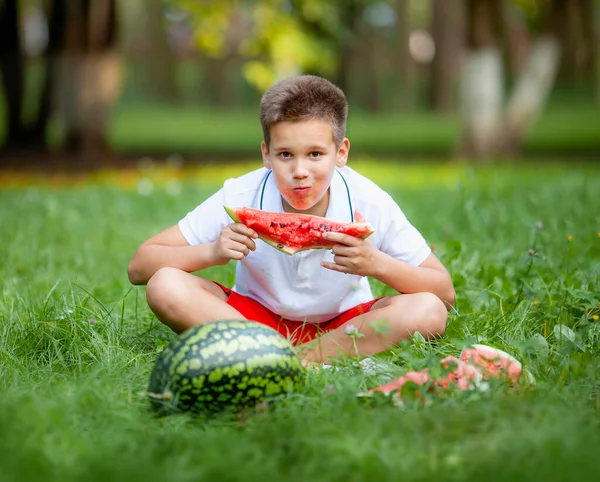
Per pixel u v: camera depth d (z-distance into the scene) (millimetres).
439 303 4793
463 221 9008
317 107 4520
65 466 3236
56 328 5125
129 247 8789
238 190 5031
